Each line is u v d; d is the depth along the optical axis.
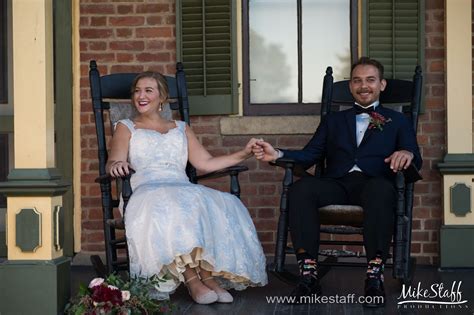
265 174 6.27
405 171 4.82
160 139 5.22
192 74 6.25
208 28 6.22
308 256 4.79
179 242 4.50
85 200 6.34
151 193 4.70
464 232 5.96
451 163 5.95
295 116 6.25
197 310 4.55
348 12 6.38
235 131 6.24
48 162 4.60
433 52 6.20
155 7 6.31
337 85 5.64
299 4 6.40
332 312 4.48
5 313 4.46
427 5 6.20
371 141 5.14
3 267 4.47
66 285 4.62
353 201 5.04
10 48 6.48
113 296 4.04
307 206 4.79
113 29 6.31
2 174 6.50
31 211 4.49
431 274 5.84
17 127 4.55
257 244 4.93
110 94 5.44
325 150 5.31
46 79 4.59
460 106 5.99
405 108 5.59
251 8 6.42
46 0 4.59
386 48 6.17
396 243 4.70
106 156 5.30
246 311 4.52
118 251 6.36
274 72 6.42
